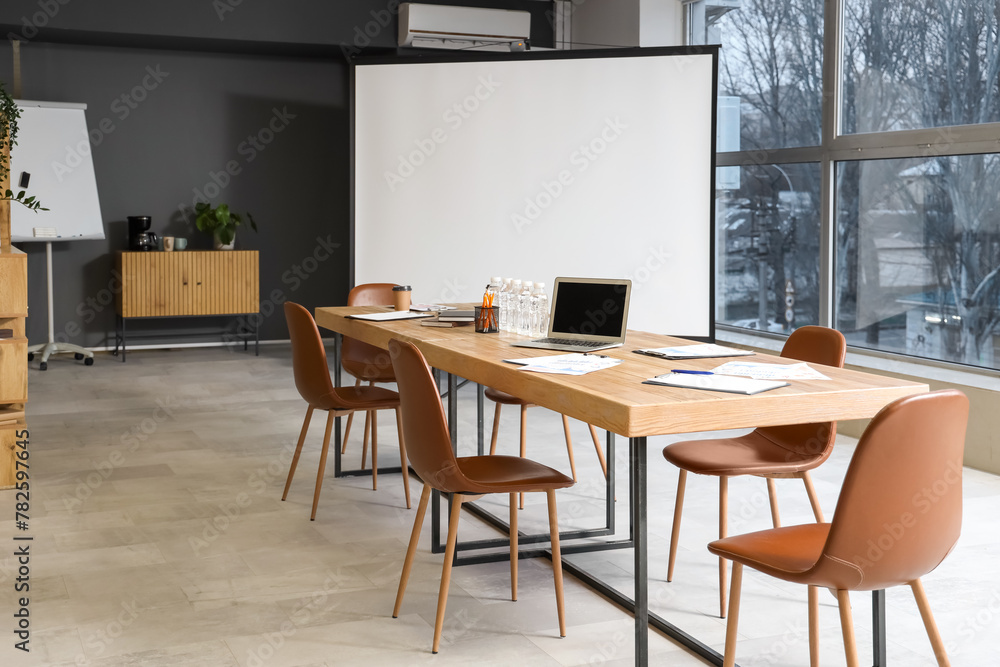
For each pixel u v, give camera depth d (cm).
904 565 205
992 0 525
